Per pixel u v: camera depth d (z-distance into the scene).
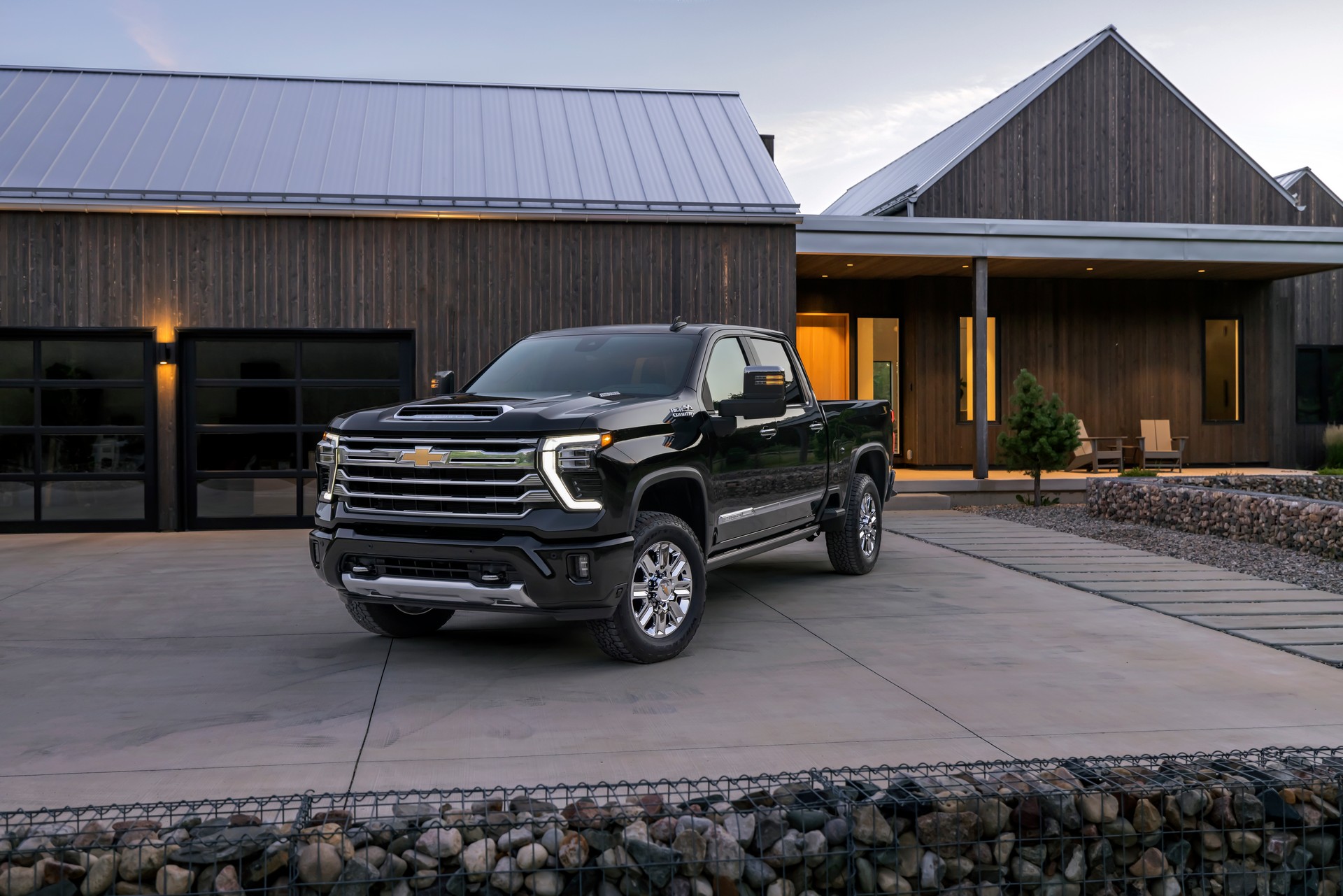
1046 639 6.12
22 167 12.17
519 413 5.24
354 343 12.48
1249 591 7.70
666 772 3.76
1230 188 18.69
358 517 5.44
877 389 17.41
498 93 15.98
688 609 5.74
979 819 3.05
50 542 11.12
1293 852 3.16
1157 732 4.23
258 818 2.98
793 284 12.98
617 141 14.53
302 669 5.44
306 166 12.86
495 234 12.50
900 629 6.42
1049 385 17.30
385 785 3.65
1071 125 18.14
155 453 12.12
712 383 6.45
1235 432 17.89
